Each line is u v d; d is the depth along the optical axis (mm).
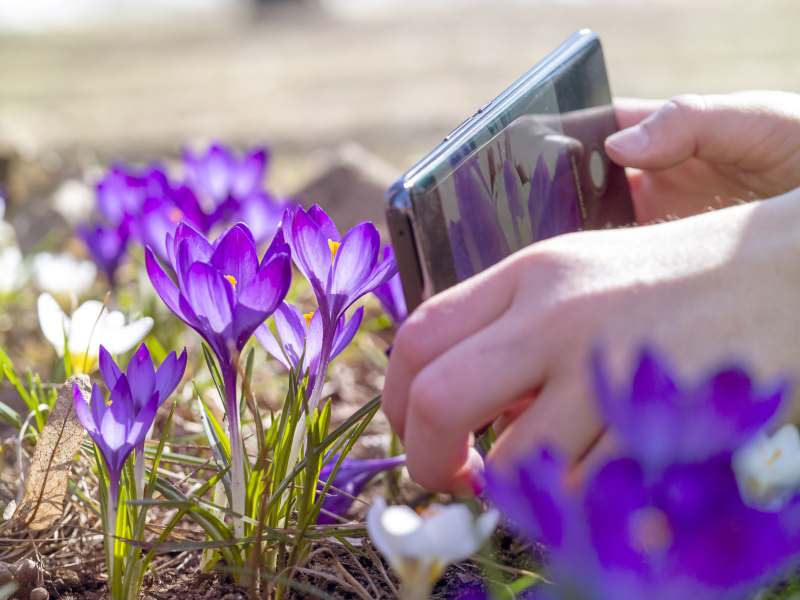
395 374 620
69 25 7277
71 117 3096
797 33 3273
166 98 3492
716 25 3830
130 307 1015
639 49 3377
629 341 594
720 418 550
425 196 654
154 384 666
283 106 3090
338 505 751
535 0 6086
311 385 687
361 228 662
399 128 2494
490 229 686
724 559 536
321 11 7512
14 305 1171
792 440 599
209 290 638
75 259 1382
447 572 702
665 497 542
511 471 594
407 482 817
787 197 625
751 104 782
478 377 592
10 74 4527
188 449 814
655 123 775
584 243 615
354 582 686
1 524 723
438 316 612
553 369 596
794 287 607
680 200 854
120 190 1055
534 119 729
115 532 670
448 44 4461
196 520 677
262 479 685
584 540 550
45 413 796
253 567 661
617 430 559
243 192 989
